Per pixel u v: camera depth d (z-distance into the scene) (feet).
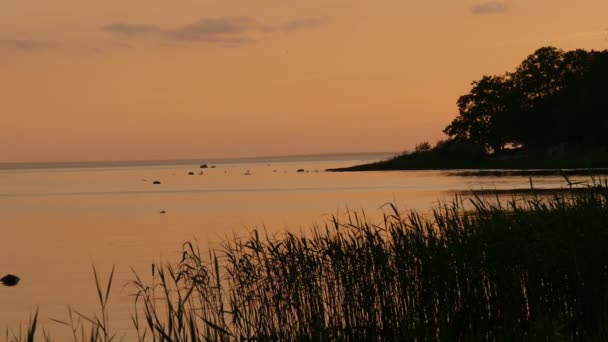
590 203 55.83
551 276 50.72
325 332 49.67
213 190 357.82
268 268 57.67
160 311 72.74
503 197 181.68
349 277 54.39
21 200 322.14
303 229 144.77
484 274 51.83
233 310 55.31
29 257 127.34
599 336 44.55
